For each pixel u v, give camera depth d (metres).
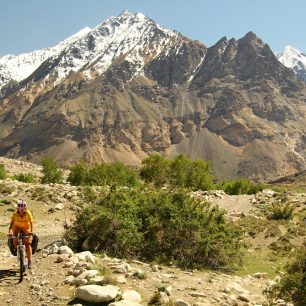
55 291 11.82
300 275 12.69
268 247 27.92
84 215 19.09
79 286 12.04
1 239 22.33
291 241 28.69
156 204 20.80
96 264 14.11
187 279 14.87
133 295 11.35
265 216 35.56
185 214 20.70
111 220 18.70
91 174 54.56
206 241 19.55
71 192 34.25
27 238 13.38
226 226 21.80
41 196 32.78
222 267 19.91
